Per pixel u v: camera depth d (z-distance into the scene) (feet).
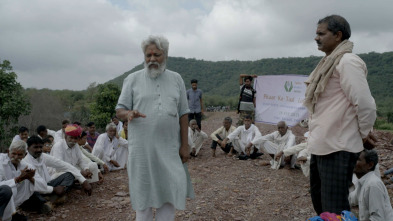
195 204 15.02
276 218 13.60
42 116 77.97
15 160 13.73
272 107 27.50
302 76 26.12
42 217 14.19
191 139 26.50
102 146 22.86
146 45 8.64
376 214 9.46
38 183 14.34
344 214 7.67
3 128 35.86
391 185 15.72
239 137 26.08
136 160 8.70
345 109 8.05
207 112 109.29
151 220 9.05
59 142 17.95
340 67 7.90
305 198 15.70
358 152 8.13
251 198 16.03
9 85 36.65
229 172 21.07
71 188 17.11
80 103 123.95
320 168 8.48
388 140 28.07
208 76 284.82
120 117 8.83
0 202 12.05
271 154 22.25
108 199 16.30
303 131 34.68
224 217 13.65
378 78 187.11
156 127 8.56
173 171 8.59
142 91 8.77
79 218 14.01
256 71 255.29
